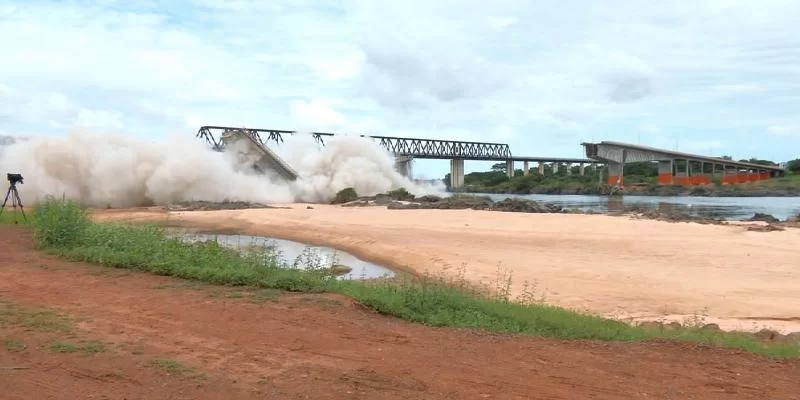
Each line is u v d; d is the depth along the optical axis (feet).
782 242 82.53
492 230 98.27
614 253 74.38
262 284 37.86
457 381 21.43
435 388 20.54
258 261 43.68
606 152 446.19
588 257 71.41
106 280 38.75
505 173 583.17
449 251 75.97
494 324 32.60
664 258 70.59
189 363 22.31
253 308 31.71
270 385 20.26
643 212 146.82
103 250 47.01
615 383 22.09
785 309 47.91
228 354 23.65
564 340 29.40
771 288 55.01
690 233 93.25
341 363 22.97
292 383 20.52
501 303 38.81
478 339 28.19
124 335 25.86
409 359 23.89
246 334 26.63
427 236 91.25
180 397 18.93
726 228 99.66
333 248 87.04
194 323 28.32
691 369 24.30
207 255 44.29
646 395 20.85
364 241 87.30
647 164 548.72
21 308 30.07
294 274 39.68
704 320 44.29
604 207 205.16
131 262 43.75
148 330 26.84
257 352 24.03
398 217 123.85
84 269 42.65
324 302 33.71
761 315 46.39
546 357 25.39
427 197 198.49
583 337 31.04
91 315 29.22
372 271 67.51
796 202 276.82
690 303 49.83
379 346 25.68
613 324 36.52
